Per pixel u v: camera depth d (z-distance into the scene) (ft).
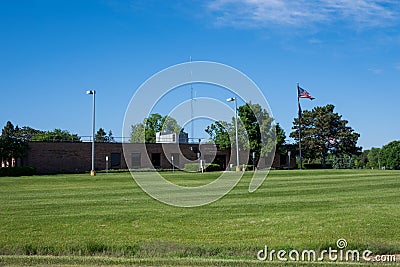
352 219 42.96
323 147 234.17
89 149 170.60
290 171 137.28
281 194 68.23
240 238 36.45
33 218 45.85
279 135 182.91
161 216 47.11
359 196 63.87
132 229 40.27
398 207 51.55
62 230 39.68
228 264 29.04
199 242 35.09
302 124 239.09
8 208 53.52
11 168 133.90
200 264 28.96
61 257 30.76
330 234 37.09
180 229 40.19
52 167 164.66
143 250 33.09
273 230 39.19
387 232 37.76
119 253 32.40
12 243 34.58
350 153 239.50
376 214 45.83
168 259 30.25
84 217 46.42
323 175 115.03
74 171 162.91
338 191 71.77
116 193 72.02
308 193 69.21
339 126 240.32
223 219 45.14
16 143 151.64
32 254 32.50
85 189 80.38
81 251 32.91
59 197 66.13
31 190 78.69
